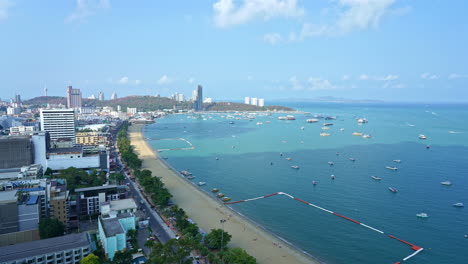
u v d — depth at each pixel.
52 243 186.88
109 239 194.38
